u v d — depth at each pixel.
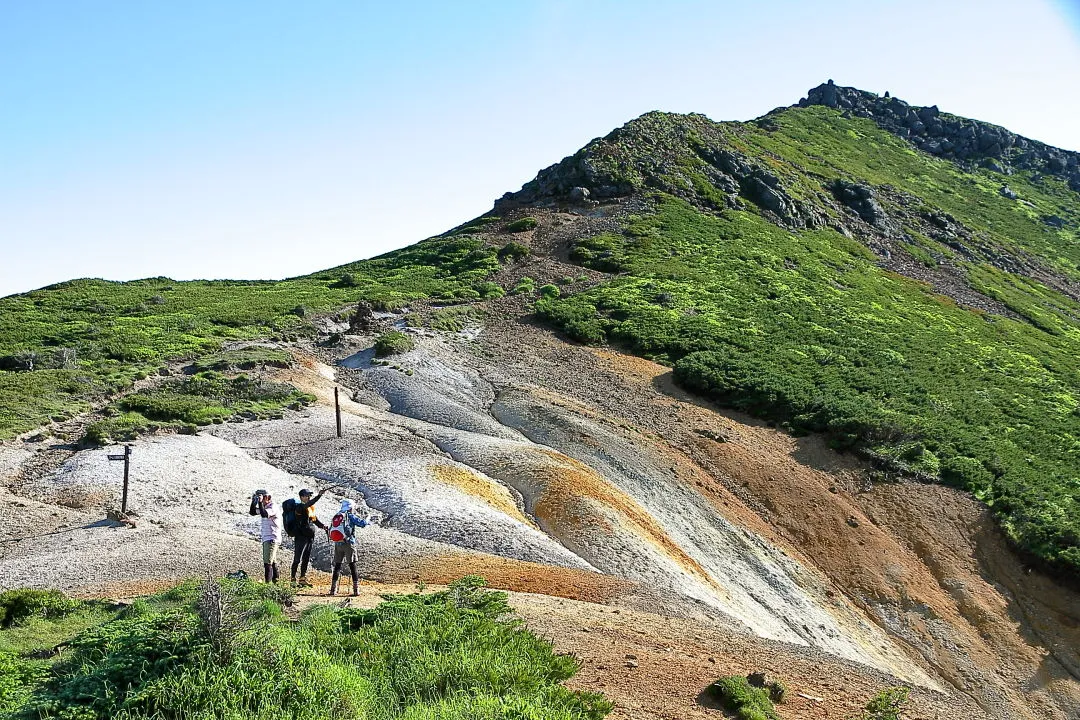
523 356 48.16
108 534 19.52
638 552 23.72
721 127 104.62
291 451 28.55
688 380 45.69
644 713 10.43
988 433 42.28
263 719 8.26
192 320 49.75
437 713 8.62
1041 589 30.75
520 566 19.64
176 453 26.17
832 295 63.81
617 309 56.25
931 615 29.12
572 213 79.00
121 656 9.32
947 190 116.44
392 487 24.72
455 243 73.31
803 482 35.78
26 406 29.88
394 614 11.47
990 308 73.62
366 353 45.31
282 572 17.86
